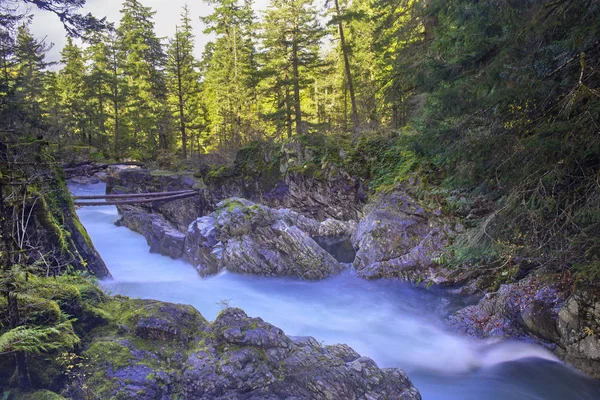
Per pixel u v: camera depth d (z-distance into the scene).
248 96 37.34
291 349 5.32
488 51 6.39
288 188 19.88
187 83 40.78
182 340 5.34
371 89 23.78
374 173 16.91
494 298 8.51
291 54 29.28
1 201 4.38
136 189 25.36
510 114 6.27
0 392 4.00
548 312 6.96
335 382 4.89
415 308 9.80
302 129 26.36
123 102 42.38
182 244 15.73
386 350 7.82
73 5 11.52
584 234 5.16
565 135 5.02
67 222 9.99
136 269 14.37
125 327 5.41
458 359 7.38
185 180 23.67
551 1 5.57
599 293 6.04
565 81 5.34
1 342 3.63
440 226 11.77
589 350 6.16
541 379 6.50
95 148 36.34
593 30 4.71
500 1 5.95
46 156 9.11
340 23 23.00
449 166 7.87
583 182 5.35
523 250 6.87
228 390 4.62
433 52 9.47
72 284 6.03
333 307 10.09
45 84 42.59
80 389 4.36
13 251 4.26
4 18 11.22
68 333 4.83
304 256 12.40
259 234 13.14
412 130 15.10
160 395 4.49
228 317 5.61
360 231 14.12
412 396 5.05
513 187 6.28
